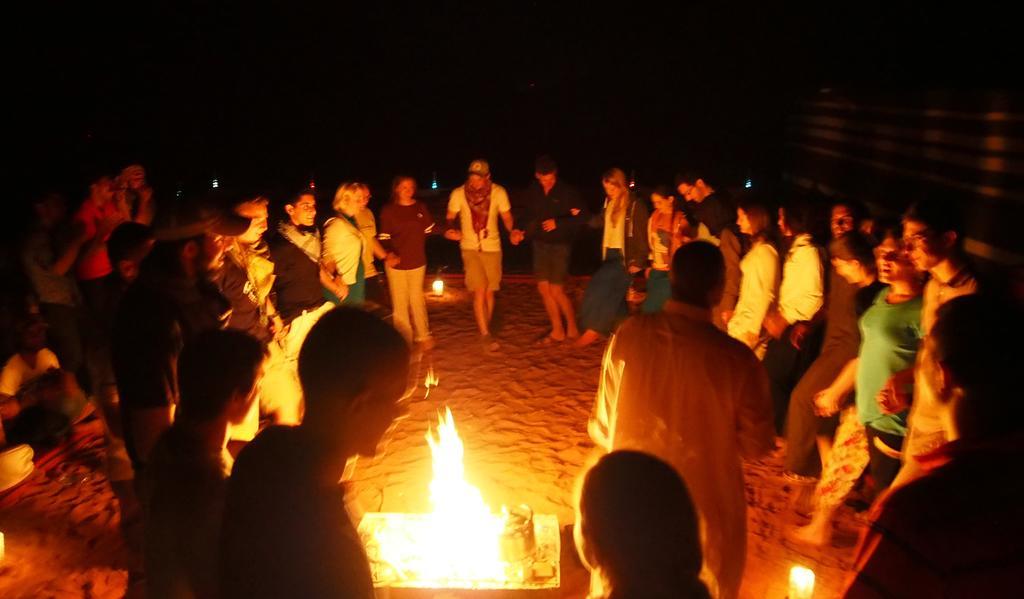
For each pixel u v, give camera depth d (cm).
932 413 299
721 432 296
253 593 183
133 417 318
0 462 516
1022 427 167
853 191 1098
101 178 669
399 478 535
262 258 495
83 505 506
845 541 455
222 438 238
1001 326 174
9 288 639
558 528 420
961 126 693
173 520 229
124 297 326
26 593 413
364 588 190
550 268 806
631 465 159
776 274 512
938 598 155
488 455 571
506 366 754
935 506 160
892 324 379
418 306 781
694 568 155
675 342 299
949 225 327
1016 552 152
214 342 236
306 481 187
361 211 725
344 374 187
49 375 589
